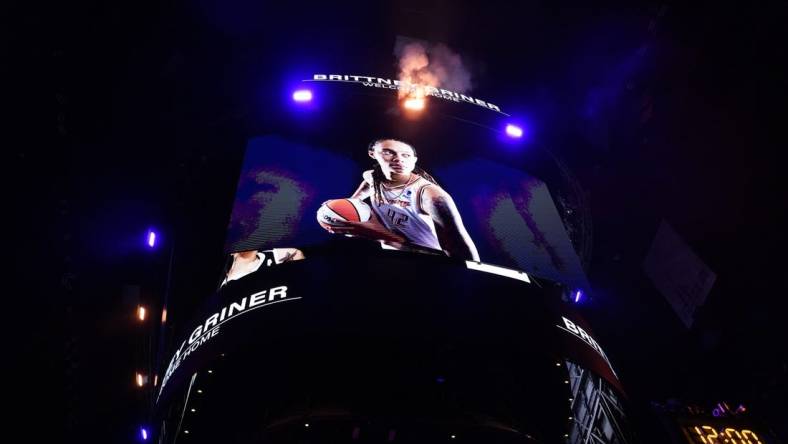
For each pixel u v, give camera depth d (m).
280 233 12.20
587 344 11.88
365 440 11.91
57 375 14.06
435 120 16.27
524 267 12.68
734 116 17.50
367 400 12.12
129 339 15.05
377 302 11.00
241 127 16.80
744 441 15.17
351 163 14.41
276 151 14.44
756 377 16.48
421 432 12.02
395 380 12.59
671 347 18.84
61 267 14.88
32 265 14.48
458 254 12.50
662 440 15.27
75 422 13.97
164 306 15.07
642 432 15.13
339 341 12.86
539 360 13.77
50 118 15.65
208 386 12.72
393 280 11.48
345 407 11.81
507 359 13.59
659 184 19.67
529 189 15.11
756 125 16.80
